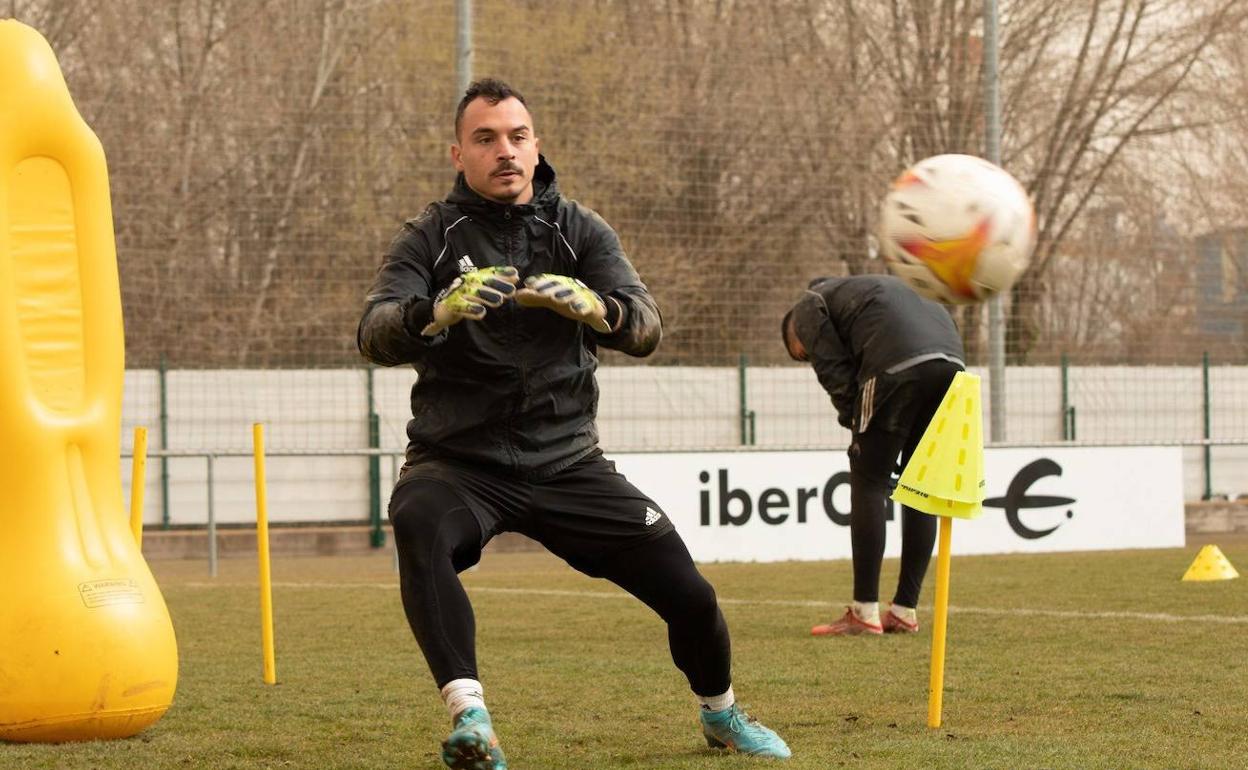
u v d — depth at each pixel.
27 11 37.53
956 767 10.75
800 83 39.16
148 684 12.54
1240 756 11.09
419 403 11.03
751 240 39.00
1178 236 43.91
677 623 11.05
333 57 37.94
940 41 39.78
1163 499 36.75
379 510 39.88
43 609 12.17
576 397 11.02
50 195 12.73
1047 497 35.66
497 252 11.01
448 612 10.27
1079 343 43.34
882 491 19.48
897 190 12.16
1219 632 19.23
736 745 11.37
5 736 12.22
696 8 38.53
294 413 38.75
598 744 12.12
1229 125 44.12
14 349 12.34
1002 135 41.72
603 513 10.85
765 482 34.25
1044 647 17.84
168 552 38.31
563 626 21.33
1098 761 10.91
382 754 11.91
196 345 38.00
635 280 11.02
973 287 12.00
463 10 35.56
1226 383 43.38
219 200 37.69
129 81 37.25
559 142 37.84
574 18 37.94
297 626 21.78
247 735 12.75
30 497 12.30
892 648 18.06
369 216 38.22
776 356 39.41
